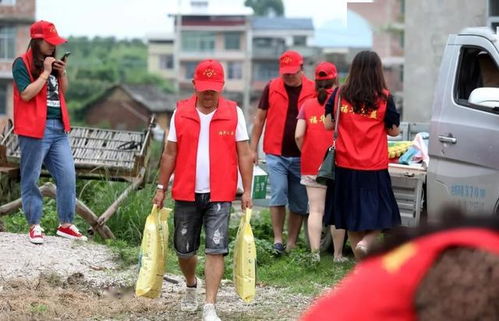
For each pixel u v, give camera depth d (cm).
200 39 9231
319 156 927
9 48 6912
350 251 1025
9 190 1098
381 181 842
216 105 697
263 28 9200
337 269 923
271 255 980
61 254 888
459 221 244
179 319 713
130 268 872
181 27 9269
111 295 786
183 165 696
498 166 804
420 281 237
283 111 997
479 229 239
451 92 861
